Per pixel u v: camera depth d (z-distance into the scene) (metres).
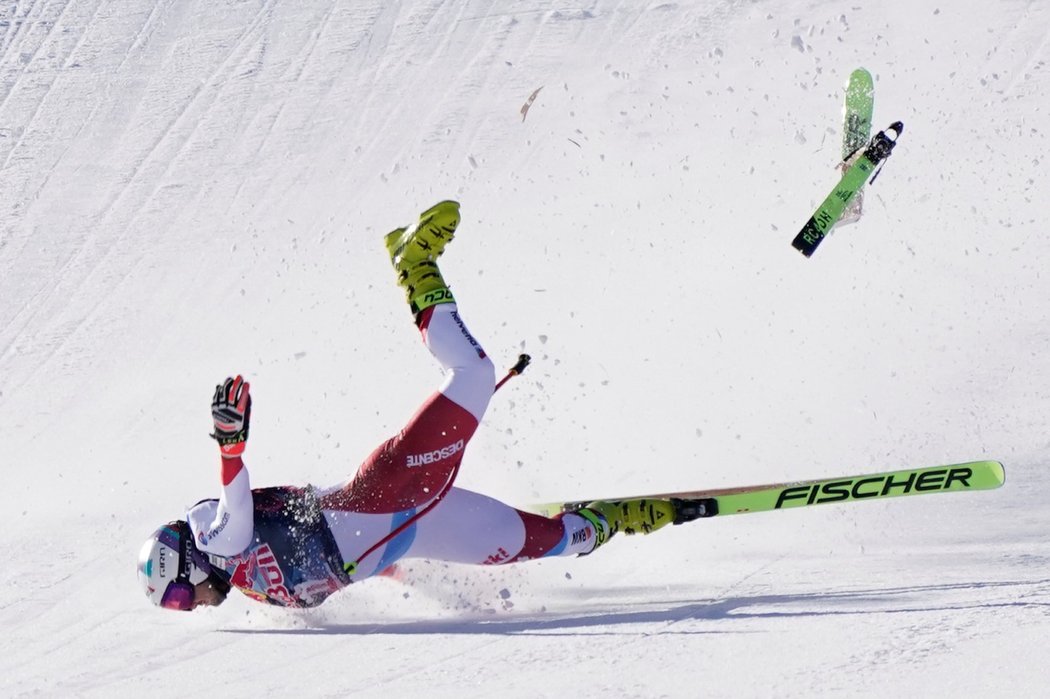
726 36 47.94
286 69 48.41
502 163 40.94
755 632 11.72
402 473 14.55
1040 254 30.88
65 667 13.71
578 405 24.72
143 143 44.25
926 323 27.34
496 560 15.33
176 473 24.52
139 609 16.05
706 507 16.28
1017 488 17.31
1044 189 35.03
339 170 41.44
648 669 10.88
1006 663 9.59
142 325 33.75
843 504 17.83
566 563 16.86
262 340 31.84
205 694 11.99
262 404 27.62
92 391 30.39
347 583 14.82
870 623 11.42
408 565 16.12
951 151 38.50
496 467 21.45
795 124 41.50
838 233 34.22
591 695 10.31
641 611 13.51
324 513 14.77
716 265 32.91
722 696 9.87
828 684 9.77
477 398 14.60
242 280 35.62
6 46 51.78
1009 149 38.06
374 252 36.44
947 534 15.71
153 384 30.31
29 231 39.34
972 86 42.44
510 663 11.75
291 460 23.84
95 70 49.50
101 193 41.34
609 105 43.88
